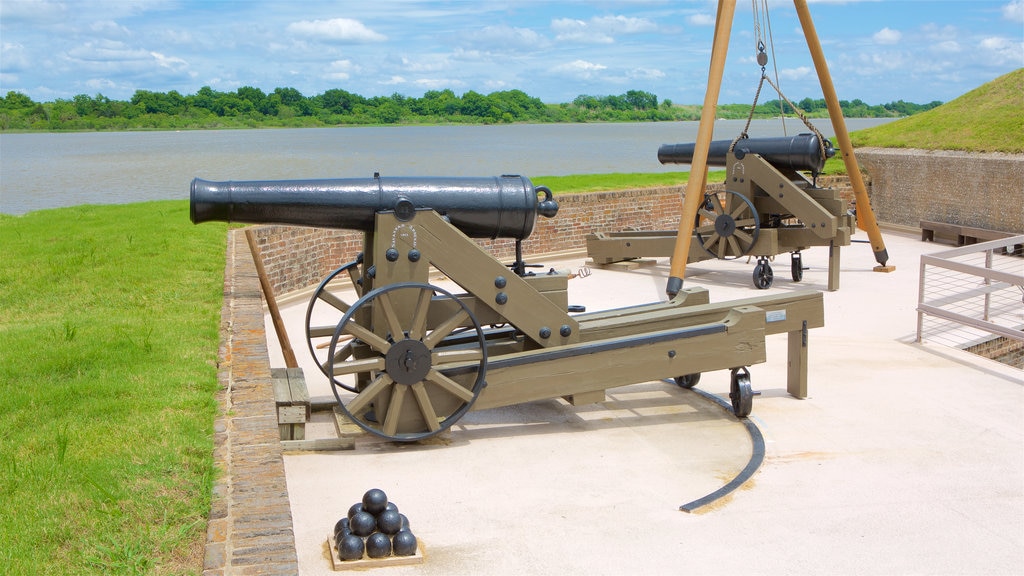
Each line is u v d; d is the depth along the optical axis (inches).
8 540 130.8
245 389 207.2
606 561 177.0
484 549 181.8
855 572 174.4
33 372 213.3
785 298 284.0
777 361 342.3
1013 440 253.0
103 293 305.3
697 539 187.8
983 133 694.5
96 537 134.1
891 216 729.6
